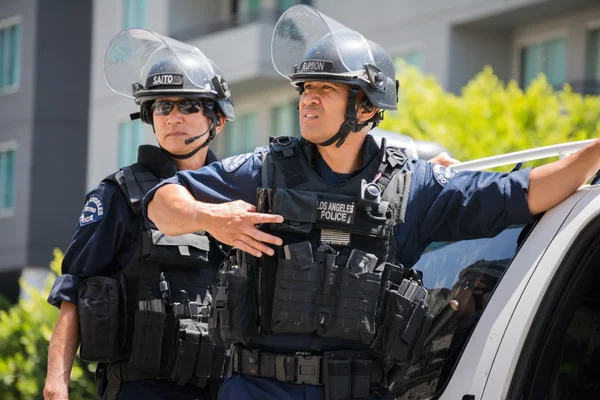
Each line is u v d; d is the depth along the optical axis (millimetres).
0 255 43906
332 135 5555
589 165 5133
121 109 35812
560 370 5043
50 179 42938
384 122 18906
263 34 31516
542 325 4977
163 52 7477
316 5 31141
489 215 5352
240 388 5551
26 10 43219
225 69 32656
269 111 33750
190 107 7363
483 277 5285
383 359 5535
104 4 37469
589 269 5051
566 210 5117
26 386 17906
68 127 43125
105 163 36438
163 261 6941
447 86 27016
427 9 27625
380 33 28922
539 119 19328
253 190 5652
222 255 7172
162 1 35219
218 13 35781
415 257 5641
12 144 43625
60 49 43000
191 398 7074
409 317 5363
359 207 5465
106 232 7082
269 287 5477
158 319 6918
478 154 18438
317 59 5516
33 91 42656
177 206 5477
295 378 5438
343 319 5340
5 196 43875
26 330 18188
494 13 26219
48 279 18984
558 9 25938
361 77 5492
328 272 5375
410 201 5605
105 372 7344
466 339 5180
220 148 35656
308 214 5410
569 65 26375
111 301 6980
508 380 4930
